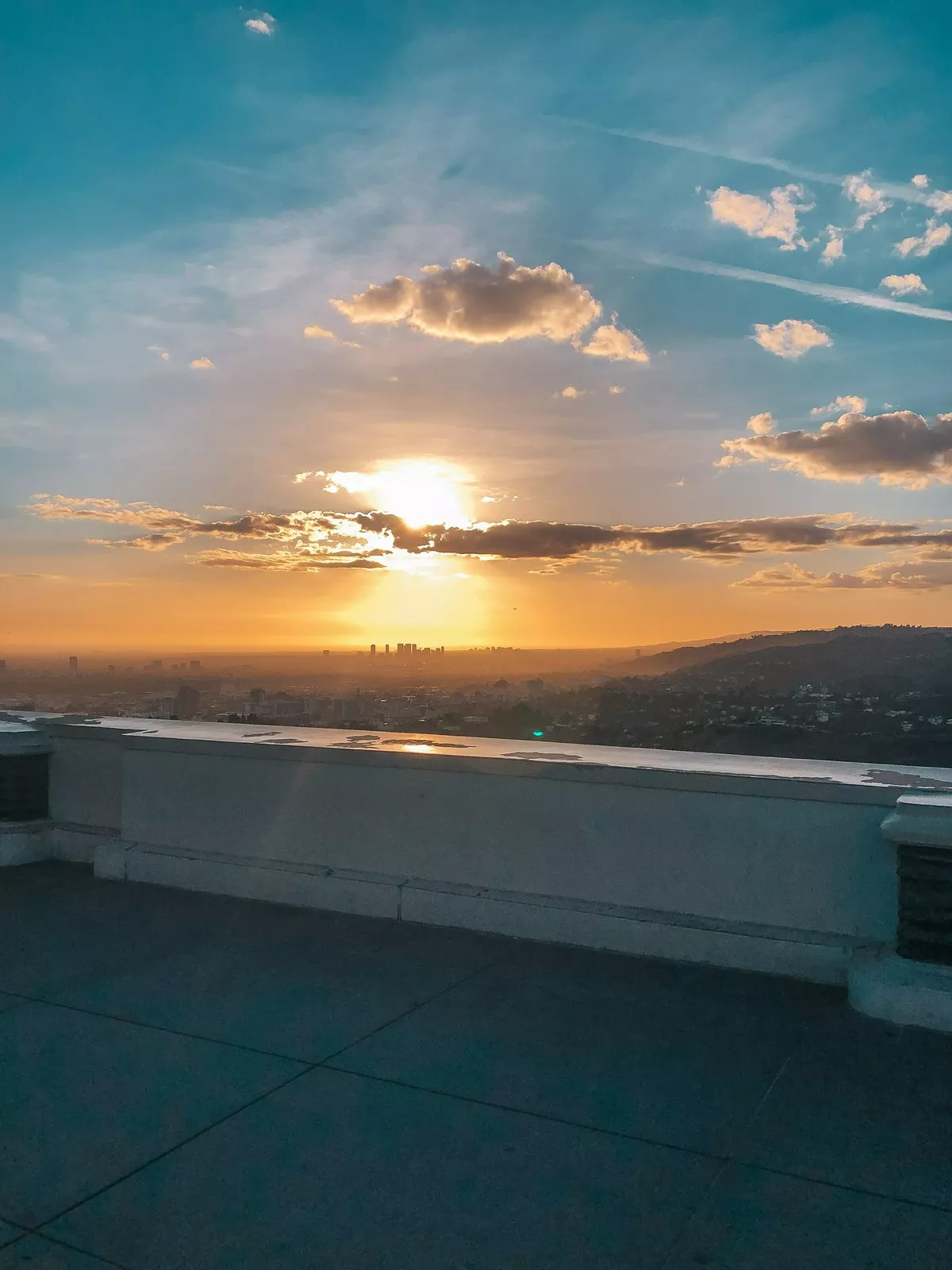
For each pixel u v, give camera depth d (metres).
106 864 7.15
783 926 5.20
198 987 5.04
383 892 6.14
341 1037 4.43
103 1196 3.20
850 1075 4.03
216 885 6.72
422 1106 3.79
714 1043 4.34
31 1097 3.88
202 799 6.95
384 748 6.53
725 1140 3.54
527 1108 3.78
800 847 5.17
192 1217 3.09
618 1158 3.42
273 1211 3.12
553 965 5.31
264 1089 3.94
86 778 7.77
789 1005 4.75
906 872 4.67
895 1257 2.88
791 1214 3.09
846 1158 3.41
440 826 6.11
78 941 5.77
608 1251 2.92
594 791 5.66
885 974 4.62
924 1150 3.46
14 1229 3.03
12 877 7.20
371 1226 3.04
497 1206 3.14
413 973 5.21
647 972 5.20
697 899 5.41
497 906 5.82
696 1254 2.90
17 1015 4.70
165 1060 4.21
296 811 6.60
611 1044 4.35
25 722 8.40
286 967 5.33
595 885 5.66
